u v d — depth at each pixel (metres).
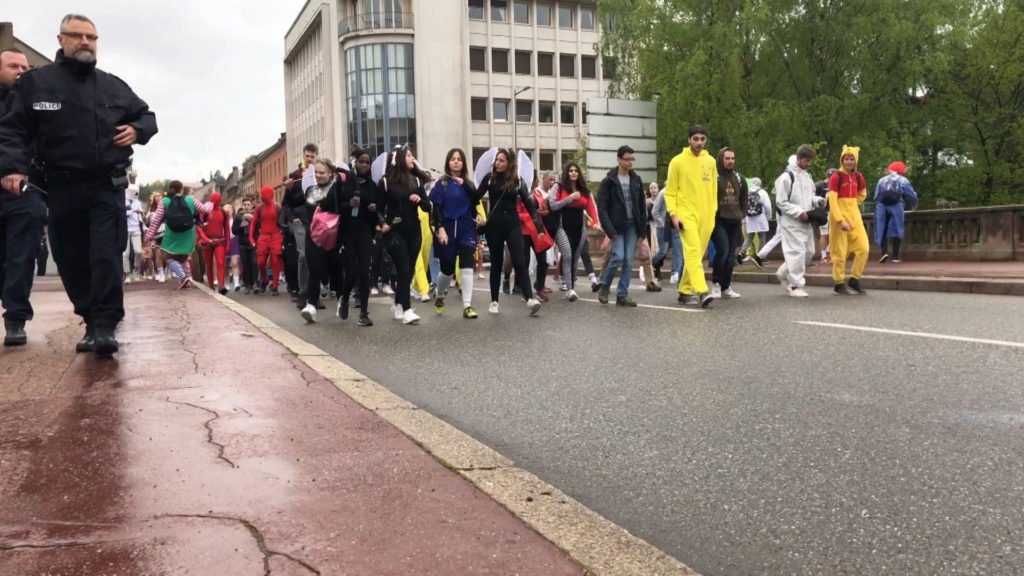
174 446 3.37
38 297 11.47
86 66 5.21
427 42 57.69
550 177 13.91
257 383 4.70
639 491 3.19
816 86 33.34
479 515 2.66
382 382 5.48
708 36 32.59
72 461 3.15
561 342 7.10
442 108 58.09
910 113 33.78
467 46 58.69
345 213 8.73
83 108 5.18
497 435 4.05
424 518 2.62
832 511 2.91
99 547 2.33
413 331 8.22
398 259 8.84
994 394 4.55
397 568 2.22
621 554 2.40
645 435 3.97
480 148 60.41
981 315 8.23
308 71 74.12
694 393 4.84
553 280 18.12
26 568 2.19
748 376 5.30
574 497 3.13
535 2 61.84
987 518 2.80
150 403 4.12
